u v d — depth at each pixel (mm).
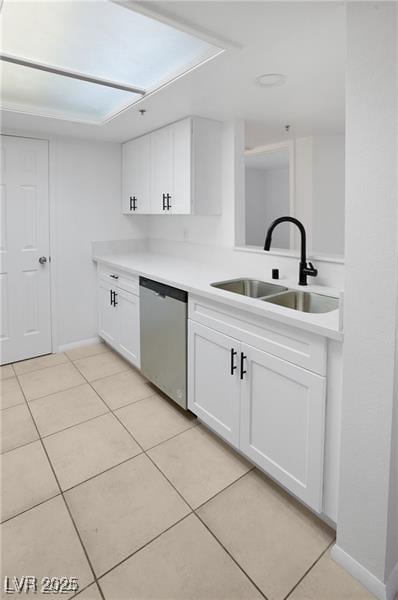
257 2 1285
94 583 1357
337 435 1447
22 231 3229
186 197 2734
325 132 3234
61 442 2188
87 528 1592
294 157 3604
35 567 1416
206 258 3115
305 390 1557
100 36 1738
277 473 1739
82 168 3451
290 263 2416
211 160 2783
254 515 1665
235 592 1329
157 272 2693
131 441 2201
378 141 1146
